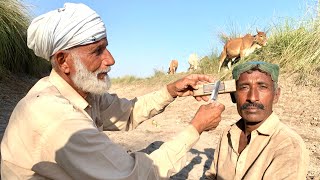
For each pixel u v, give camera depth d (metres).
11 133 2.08
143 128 7.31
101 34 2.27
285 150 2.09
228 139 2.52
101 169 1.98
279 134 2.19
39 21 2.25
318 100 7.69
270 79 2.26
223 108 2.38
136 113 2.98
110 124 2.95
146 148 5.66
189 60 15.26
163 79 15.16
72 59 2.24
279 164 2.06
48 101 2.03
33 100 2.06
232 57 12.27
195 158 5.23
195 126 2.30
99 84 2.31
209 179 2.60
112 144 2.08
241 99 2.30
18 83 13.58
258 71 2.25
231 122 7.38
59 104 2.03
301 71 8.82
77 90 2.37
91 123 2.06
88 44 2.24
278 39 10.53
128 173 2.03
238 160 2.30
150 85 15.29
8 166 2.08
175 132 6.81
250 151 2.27
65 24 2.19
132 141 6.13
